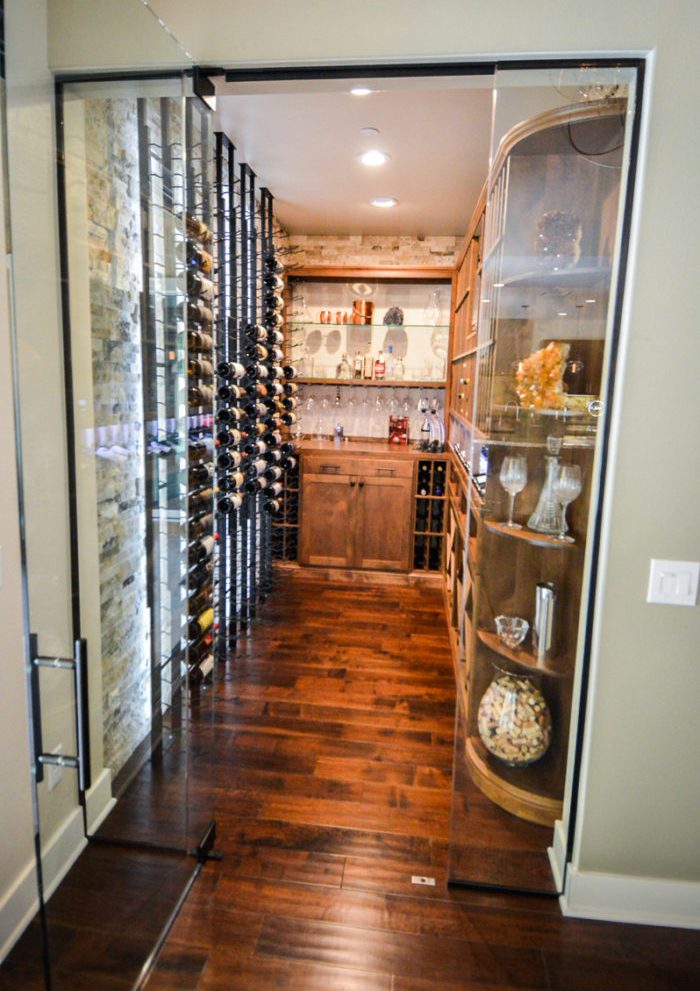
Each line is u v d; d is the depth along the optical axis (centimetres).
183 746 188
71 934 137
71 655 147
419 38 144
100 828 154
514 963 159
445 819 211
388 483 438
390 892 180
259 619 379
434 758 245
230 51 148
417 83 156
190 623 202
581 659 172
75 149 145
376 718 272
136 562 191
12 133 115
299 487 447
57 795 131
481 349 221
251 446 338
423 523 452
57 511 138
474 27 142
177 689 191
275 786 225
